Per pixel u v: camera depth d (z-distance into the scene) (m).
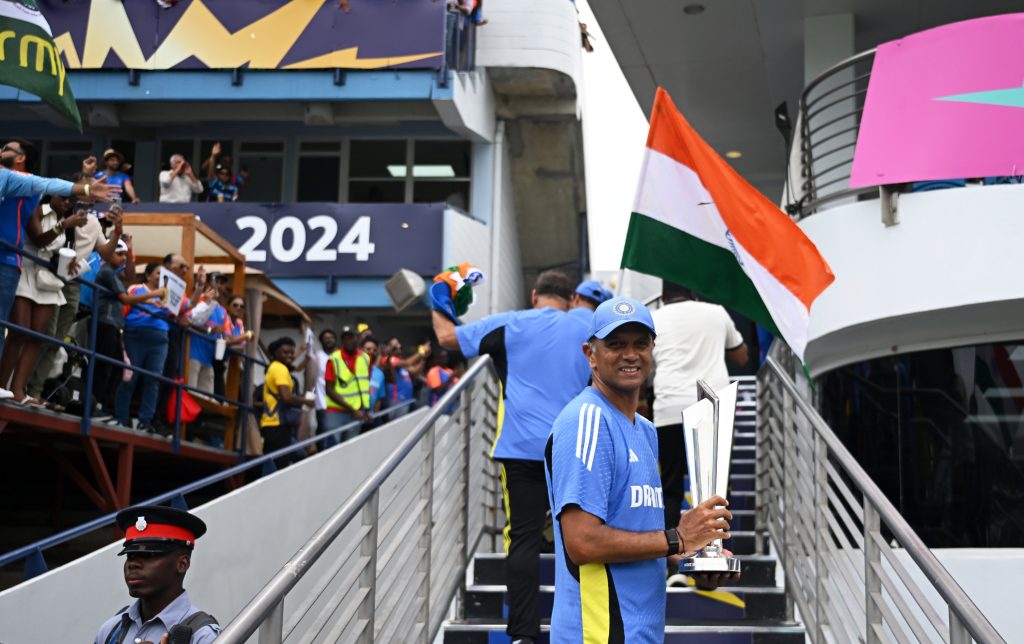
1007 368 8.23
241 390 11.34
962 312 8.10
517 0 17.08
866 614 4.88
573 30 17.30
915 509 8.52
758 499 7.49
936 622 4.15
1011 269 7.80
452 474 6.99
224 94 16.30
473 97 16.75
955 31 8.27
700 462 3.44
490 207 17.56
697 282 6.50
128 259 8.95
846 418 9.20
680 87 13.86
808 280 6.30
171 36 16.34
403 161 17.70
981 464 8.27
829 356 9.37
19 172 6.94
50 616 5.36
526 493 5.47
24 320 7.23
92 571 5.68
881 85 8.49
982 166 8.00
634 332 3.48
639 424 3.61
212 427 11.32
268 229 16.53
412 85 16.09
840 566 5.37
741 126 14.95
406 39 16.11
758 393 7.79
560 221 20.28
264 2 16.34
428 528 5.63
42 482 10.43
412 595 5.39
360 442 9.38
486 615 6.36
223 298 11.41
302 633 7.65
